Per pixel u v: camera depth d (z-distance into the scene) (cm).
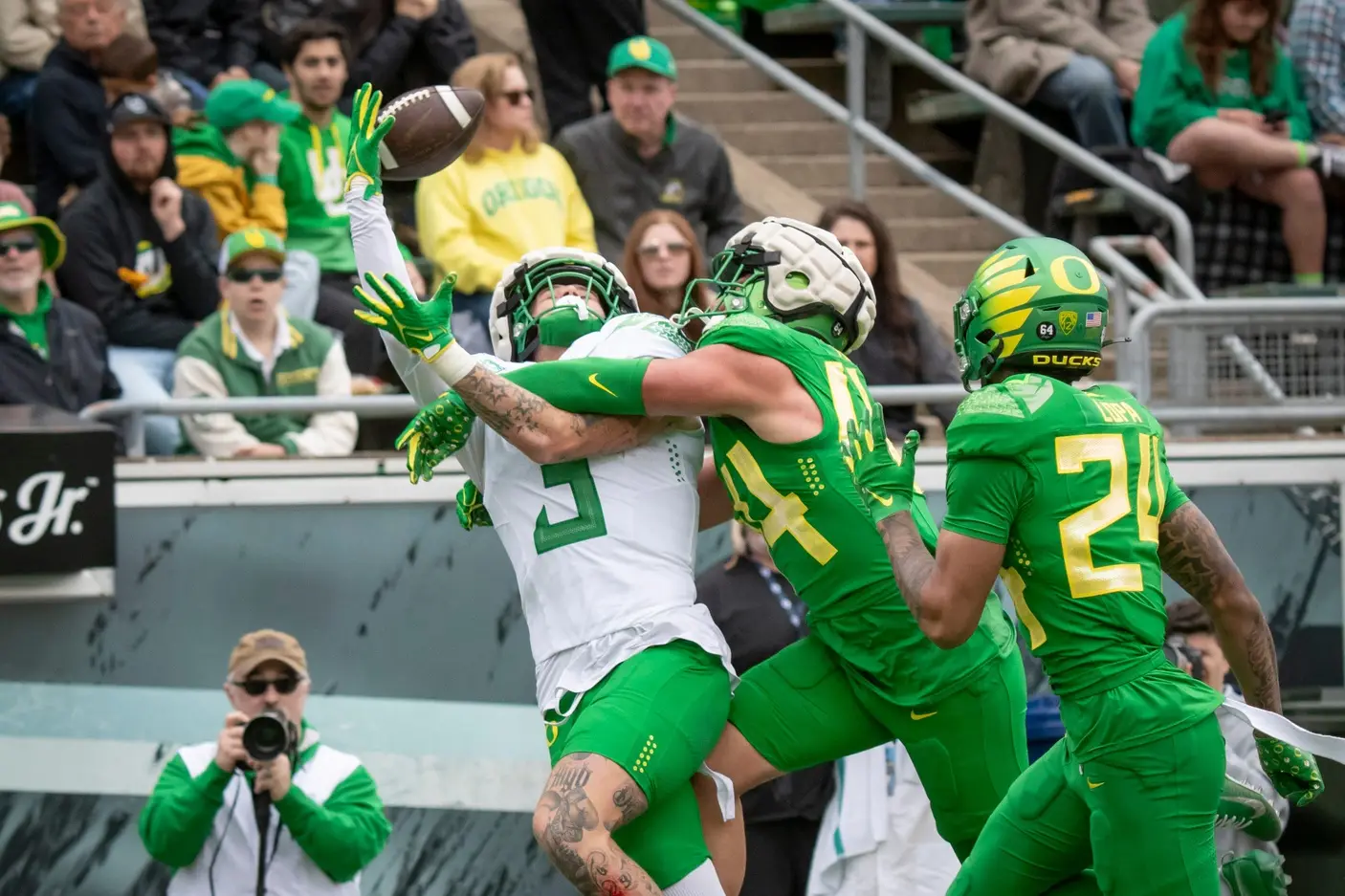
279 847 2006
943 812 1427
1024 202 3256
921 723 1395
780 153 3366
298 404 2252
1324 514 2428
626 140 2653
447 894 2269
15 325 2334
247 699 2031
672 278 2280
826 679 1426
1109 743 1282
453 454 1512
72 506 2138
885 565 1382
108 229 2517
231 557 2262
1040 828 1358
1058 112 3219
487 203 2534
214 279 2583
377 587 2281
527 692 2292
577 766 1325
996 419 1290
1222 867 1598
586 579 1401
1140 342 2434
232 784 2028
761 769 1423
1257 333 2448
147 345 2522
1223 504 2423
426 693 2280
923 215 3281
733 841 1459
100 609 2239
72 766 2228
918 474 2366
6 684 2222
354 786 2052
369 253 1420
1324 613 2423
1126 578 1292
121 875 2228
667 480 1433
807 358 1407
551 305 1530
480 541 2291
